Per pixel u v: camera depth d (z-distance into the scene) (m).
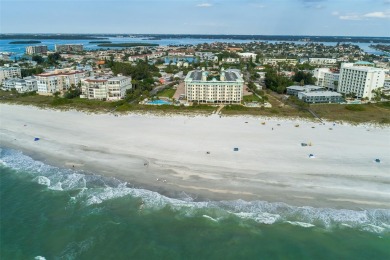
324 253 68.31
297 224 76.50
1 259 65.94
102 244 70.56
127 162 108.75
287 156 114.00
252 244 70.75
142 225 76.81
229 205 83.12
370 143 129.00
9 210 82.56
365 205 83.12
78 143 127.44
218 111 182.00
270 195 87.38
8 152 119.50
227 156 113.50
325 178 97.12
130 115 173.38
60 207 84.06
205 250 69.00
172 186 92.56
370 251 68.81
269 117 168.62
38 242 71.06
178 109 186.12
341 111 180.88
